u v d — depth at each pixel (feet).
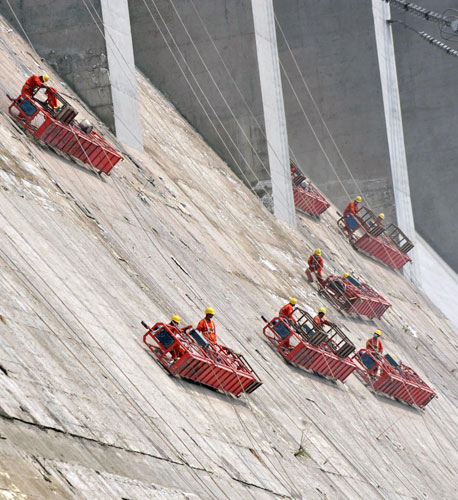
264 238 290.56
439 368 316.19
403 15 500.33
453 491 216.54
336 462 176.55
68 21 249.75
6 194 158.81
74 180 194.49
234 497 128.06
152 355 151.02
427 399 256.52
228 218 277.23
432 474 217.36
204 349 157.69
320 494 155.53
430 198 494.59
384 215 409.90
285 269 280.51
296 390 197.98
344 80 414.82
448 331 383.45
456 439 260.21
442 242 492.54
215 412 152.05
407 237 394.52
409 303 370.12
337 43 415.44
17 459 92.48
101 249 173.88
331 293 287.69
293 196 344.49
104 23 248.11
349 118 413.18
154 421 129.39
